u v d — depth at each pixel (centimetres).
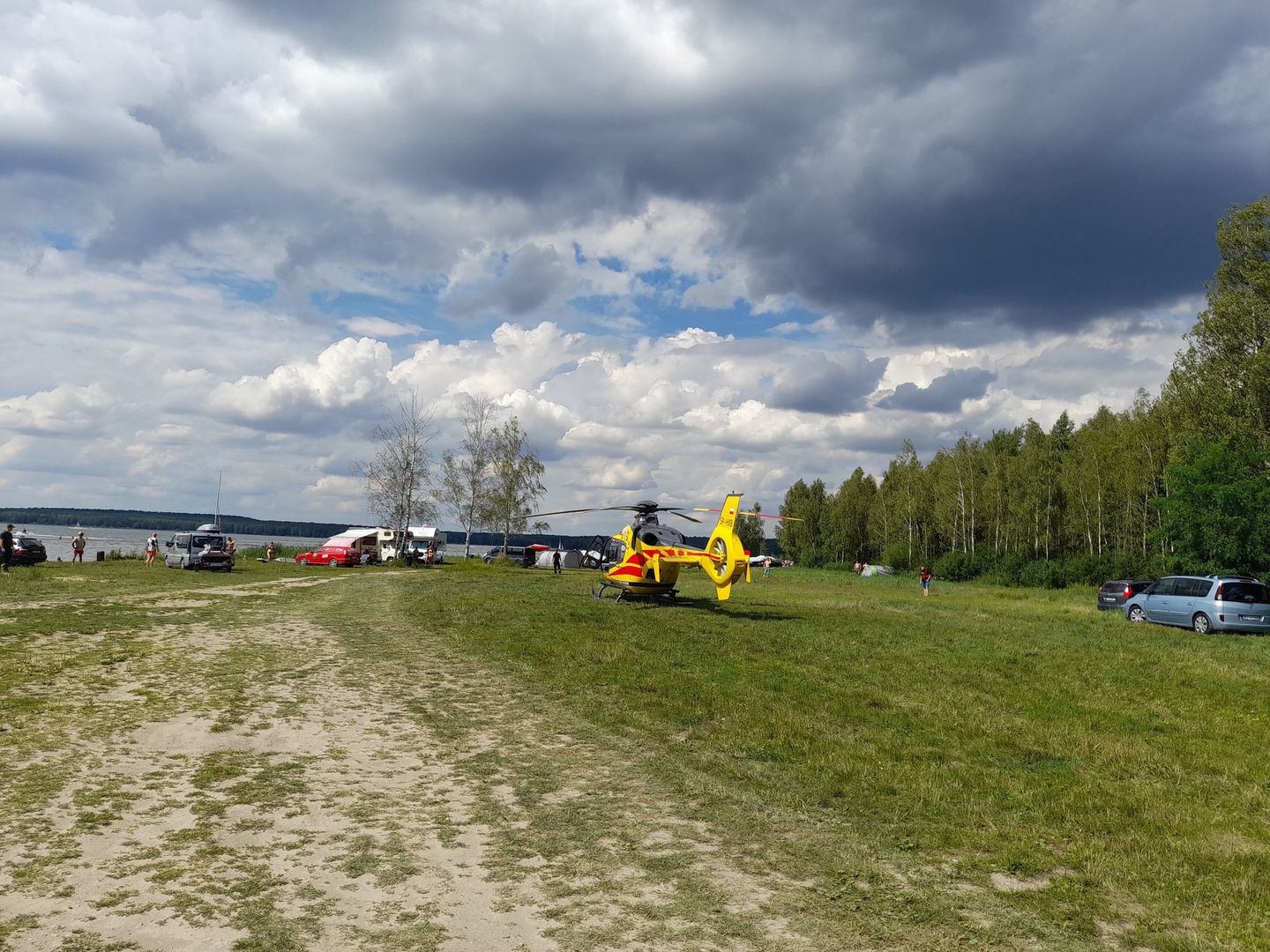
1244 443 4112
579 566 6762
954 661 1692
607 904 516
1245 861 637
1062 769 907
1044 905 538
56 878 524
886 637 2061
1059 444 8856
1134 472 5794
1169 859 636
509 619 2170
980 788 817
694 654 1650
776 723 1071
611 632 1947
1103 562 5409
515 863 584
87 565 3994
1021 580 5653
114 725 931
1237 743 1066
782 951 459
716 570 2633
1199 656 1875
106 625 1761
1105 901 552
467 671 1409
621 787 788
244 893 513
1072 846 658
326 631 1853
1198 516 3619
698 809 725
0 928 450
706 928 485
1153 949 487
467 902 513
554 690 1259
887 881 573
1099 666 1688
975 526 7981
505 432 7700
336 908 496
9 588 2541
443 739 952
